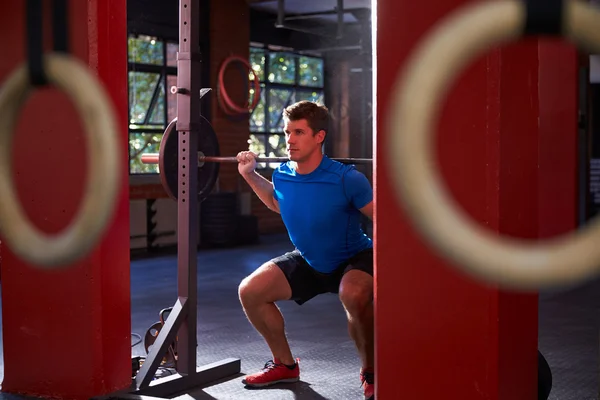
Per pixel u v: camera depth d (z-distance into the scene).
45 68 0.64
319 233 3.04
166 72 10.25
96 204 0.59
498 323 2.32
